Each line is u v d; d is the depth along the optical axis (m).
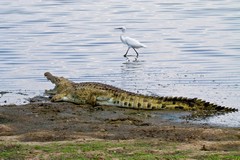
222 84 78.06
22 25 123.19
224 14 134.88
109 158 45.75
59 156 46.53
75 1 153.50
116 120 60.91
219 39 109.12
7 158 46.75
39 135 53.12
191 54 97.88
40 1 153.50
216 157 45.72
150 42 108.69
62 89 72.50
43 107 66.06
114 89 69.81
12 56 95.50
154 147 49.03
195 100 67.12
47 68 88.19
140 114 64.75
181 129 55.03
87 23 125.88
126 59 95.44
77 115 63.25
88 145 49.34
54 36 112.56
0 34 114.00
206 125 59.25
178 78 81.62
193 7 144.00
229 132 53.84
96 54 98.50
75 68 88.62
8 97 72.31
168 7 144.75
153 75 83.81
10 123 59.09
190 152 47.38
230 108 65.81
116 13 137.38
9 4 149.50
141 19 130.38
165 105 67.38
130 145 49.44
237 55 96.00
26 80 81.12
